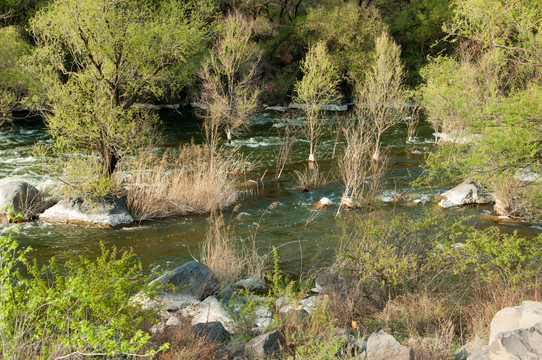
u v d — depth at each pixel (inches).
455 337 218.4
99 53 465.1
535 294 233.3
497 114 281.4
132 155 509.0
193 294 293.9
